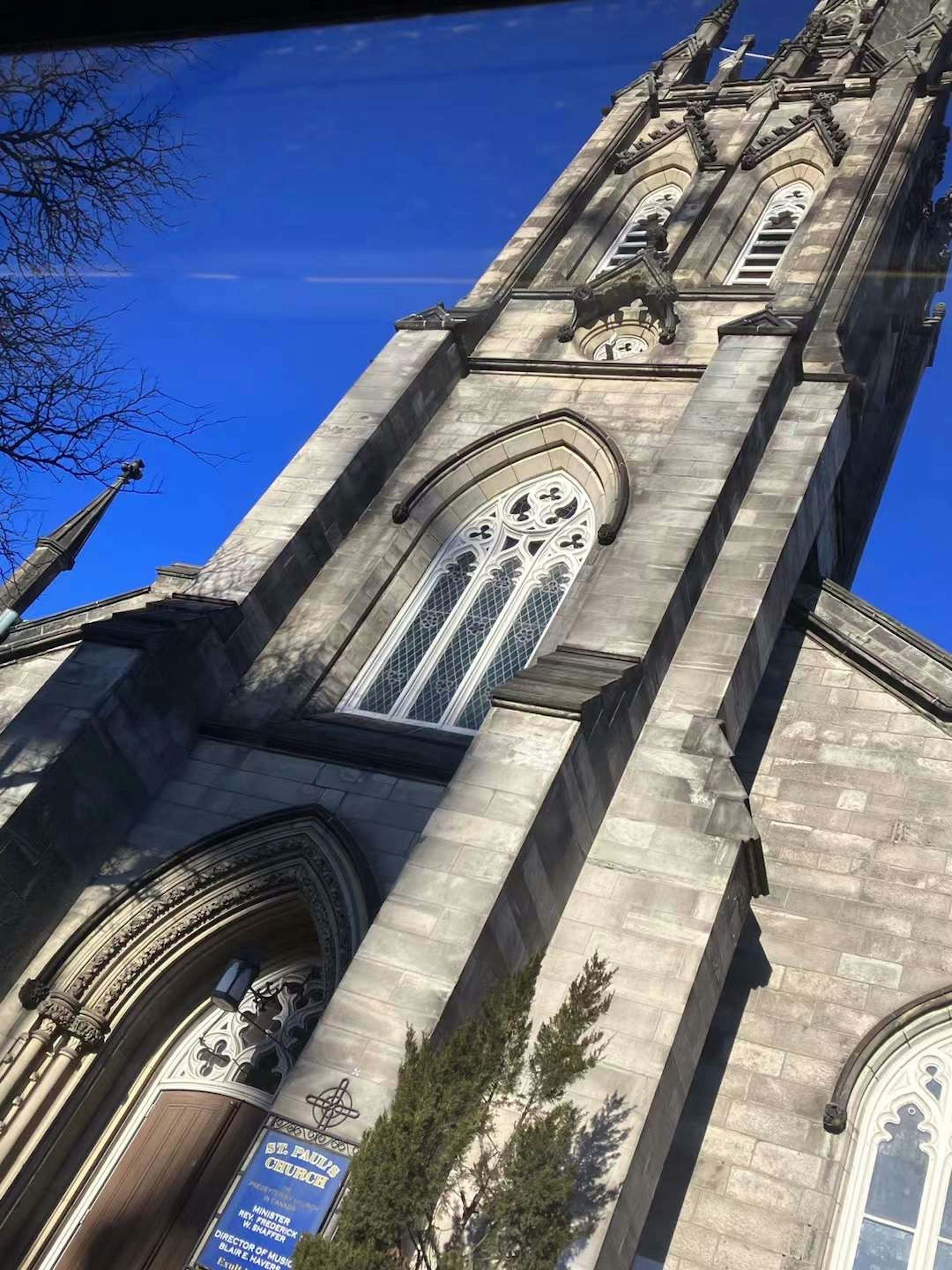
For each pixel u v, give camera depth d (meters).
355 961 13.11
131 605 26.97
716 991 15.09
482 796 14.54
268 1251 11.21
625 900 14.90
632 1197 12.73
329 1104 12.02
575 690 15.66
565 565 22.27
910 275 32.94
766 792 18.27
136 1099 16.94
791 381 23.00
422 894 13.65
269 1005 17.50
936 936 15.98
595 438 23.20
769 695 19.55
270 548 21.39
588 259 31.09
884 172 30.97
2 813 16.62
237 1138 16.53
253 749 19.05
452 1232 12.07
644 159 33.84
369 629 21.69
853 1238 13.95
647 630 17.22
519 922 13.96
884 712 18.72
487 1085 10.80
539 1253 10.09
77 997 16.45
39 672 25.03
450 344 25.86
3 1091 15.80
